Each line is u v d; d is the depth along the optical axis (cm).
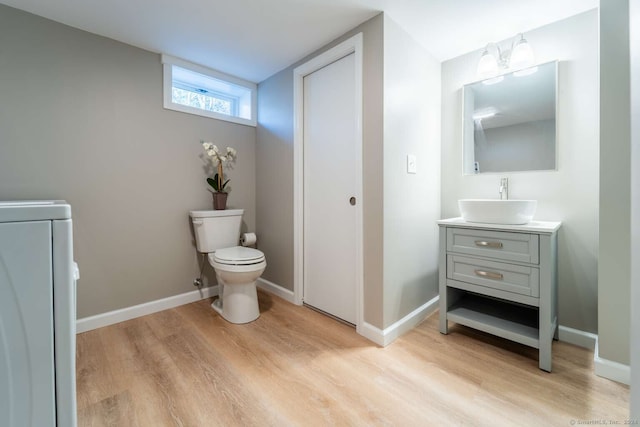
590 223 163
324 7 159
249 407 118
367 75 172
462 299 202
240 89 261
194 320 198
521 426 108
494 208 157
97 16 166
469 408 117
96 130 184
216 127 243
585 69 163
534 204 157
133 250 201
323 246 212
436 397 124
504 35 185
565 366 145
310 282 224
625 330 132
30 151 163
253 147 269
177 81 235
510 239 151
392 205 173
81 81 179
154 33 184
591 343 162
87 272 183
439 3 154
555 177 173
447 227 175
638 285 52
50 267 63
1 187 156
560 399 122
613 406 117
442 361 150
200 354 156
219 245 224
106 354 156
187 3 156
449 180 218
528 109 182
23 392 60
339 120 197
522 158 186
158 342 169
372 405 119
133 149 199
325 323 196
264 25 176
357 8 159
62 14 164
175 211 221
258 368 144
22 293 60
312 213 221
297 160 225
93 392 126
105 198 189
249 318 197
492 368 144
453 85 214
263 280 266
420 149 198
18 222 60
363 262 178
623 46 131
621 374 131
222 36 188
